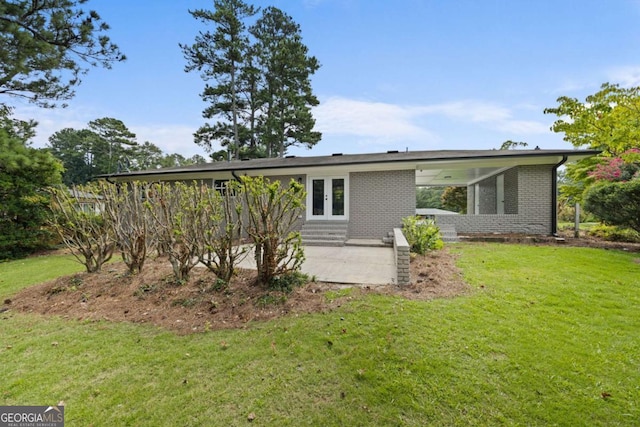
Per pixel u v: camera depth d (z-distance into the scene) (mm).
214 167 12008
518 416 2064
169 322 3770
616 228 8852
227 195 4992
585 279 4895
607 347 2857
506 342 2953
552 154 8695
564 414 2068
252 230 4605
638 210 7363
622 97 9266
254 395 2367
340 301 4086
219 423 2102
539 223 9617
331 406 2225
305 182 11250
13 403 2369
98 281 5398
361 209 10719
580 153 8609
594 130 10016
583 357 2695
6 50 9812
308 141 26812
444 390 2326
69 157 46625
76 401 2363
